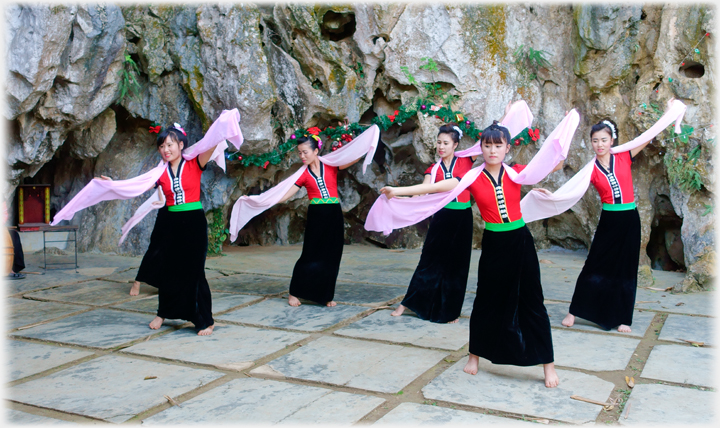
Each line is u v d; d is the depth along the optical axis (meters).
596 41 7.67
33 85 6.40
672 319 5.08
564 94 8.62
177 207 4.79
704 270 6.27
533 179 3.56
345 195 9.95
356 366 3.92
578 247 9.37
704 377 3.67
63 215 4.69
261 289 6.48
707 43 7.22
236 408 3.22
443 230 5.14
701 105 7.25
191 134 8.39
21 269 7.12
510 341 3.55
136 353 4.24
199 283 4.76
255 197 5.72
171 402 3.31
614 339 4.55
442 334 4.71
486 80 8.40
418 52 8.38
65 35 6.40
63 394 3.45
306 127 8.36
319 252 5.66
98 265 7.79
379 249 9.84
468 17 8.29
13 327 4.91
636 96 7.79
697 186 7.21
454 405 3.26
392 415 3.12
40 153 7.29
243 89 7.55
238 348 4.35
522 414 3.13
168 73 8.24
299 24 8.10
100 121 8.00
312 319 5.18
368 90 8.63
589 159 8.44
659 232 8.39
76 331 4.80
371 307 5.66
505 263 3.57
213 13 7.60
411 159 9.38
